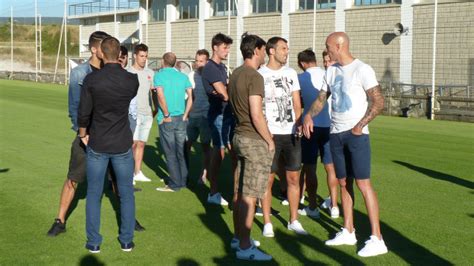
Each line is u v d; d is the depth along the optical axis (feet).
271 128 21.24
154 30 132.98
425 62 82.33
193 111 29.25
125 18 158.40
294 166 21.65
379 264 18.29
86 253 19.27
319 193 28.40
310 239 20.99
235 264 18.30
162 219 23.48
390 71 86.84
